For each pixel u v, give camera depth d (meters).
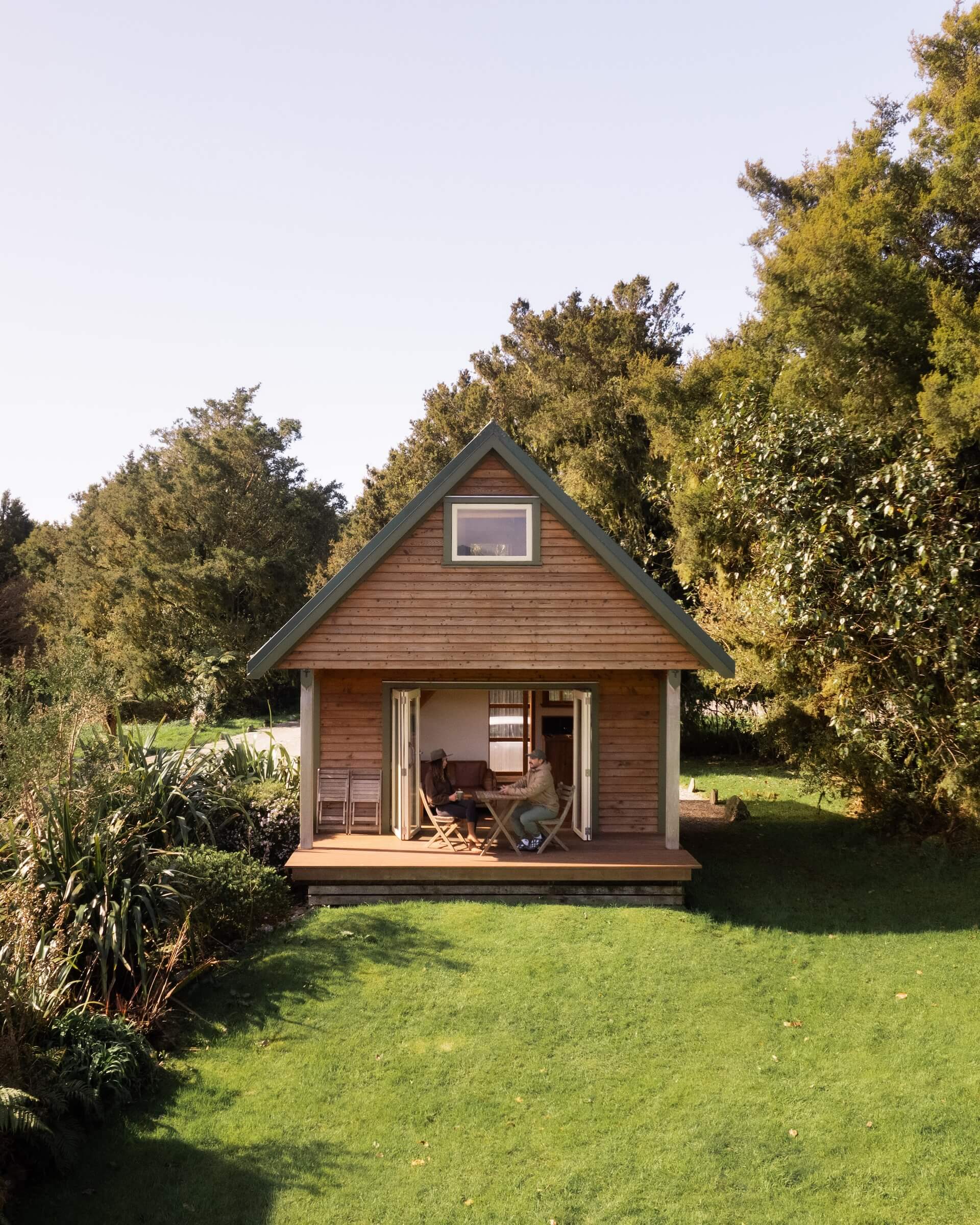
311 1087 8.59
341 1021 9.75
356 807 14.73
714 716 27.25
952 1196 7.01
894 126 19.94
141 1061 8.55
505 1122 8.09
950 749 13.80
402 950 11.30
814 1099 8.33
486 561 13.63
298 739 29.78
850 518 13.57
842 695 14.38
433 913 12.47
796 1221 6.79
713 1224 6.77
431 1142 7.82
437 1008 10.01
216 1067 8.91
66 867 10.48
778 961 11.28
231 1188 7.18
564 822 15.41
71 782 11.67
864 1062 8.97
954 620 12.85
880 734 14.70
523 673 14.88
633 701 14.88
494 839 13.55
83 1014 8.60
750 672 16.92
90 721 12.42
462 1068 8.92
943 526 13.47
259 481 46.81
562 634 13.59
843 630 13.85
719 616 18.42
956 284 15.74
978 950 11.52
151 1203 6.97
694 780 22.83
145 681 39.66
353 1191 7.18
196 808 13.46
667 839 13.82
